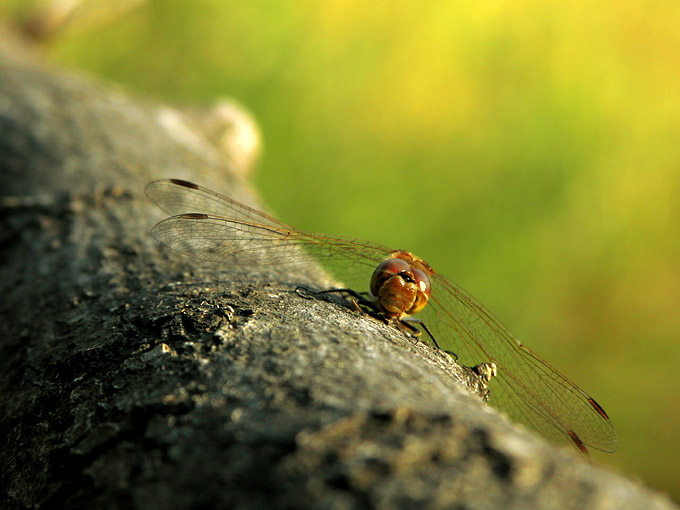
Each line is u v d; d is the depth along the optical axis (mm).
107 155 545
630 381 986
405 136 1070
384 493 404
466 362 503
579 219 1033
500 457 428
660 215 1044
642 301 1028
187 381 483
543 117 1064
